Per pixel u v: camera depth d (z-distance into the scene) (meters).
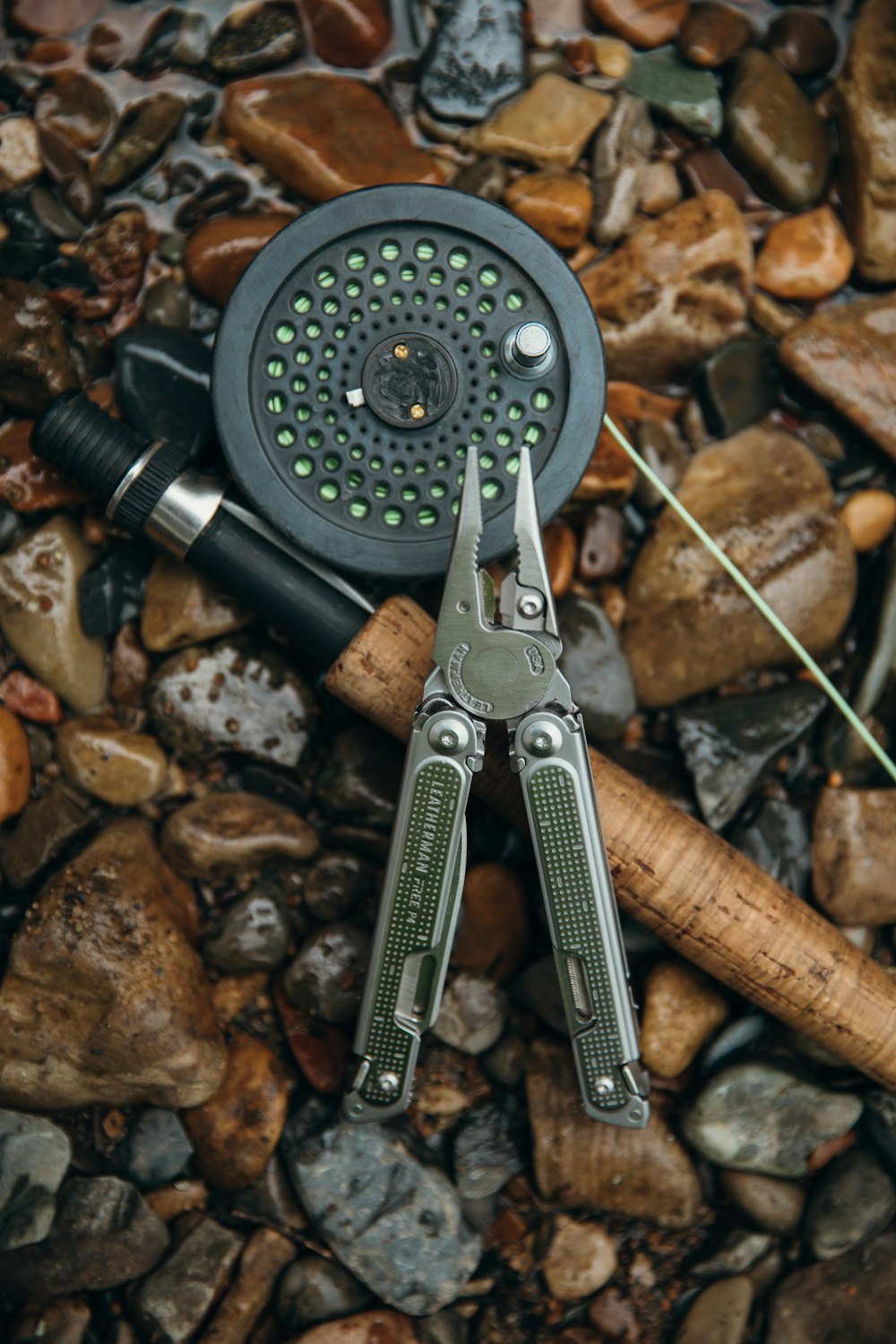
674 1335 0.50
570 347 0.47
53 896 0.49
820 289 0.52
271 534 0.48
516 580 0.45
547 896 0.46
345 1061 0.50
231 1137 0.49
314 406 0.48
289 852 0.50
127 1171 0.50
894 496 0.52
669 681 0.51
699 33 0.52
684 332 0.51
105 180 0.52
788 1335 0.50
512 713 0.45
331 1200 0.49
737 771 0.51
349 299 0.48
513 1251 0.50
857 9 0.53
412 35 0.52
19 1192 0.49
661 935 0.48
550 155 0.52
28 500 0.50
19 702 0.50
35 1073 0.49
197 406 0.50
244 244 0.51
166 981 0.49
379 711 0.48
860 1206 0.50
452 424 0.48
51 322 0.50
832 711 0.52
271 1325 0.50
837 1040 0.48
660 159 0.52
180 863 0.50
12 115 0.52
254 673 0.50
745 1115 0.50
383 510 0.48
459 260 0.48
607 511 0.51
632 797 0.47
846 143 0.52
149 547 0.51
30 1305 0.50
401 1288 0.50
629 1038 0.46
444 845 0.45
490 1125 0.50
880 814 0.51
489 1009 0.50
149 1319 0.49
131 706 0.51
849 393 0.51
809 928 0.48
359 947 0.50
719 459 0.52
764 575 0.51
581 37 0.53
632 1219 0.51
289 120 0.51
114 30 0.52
